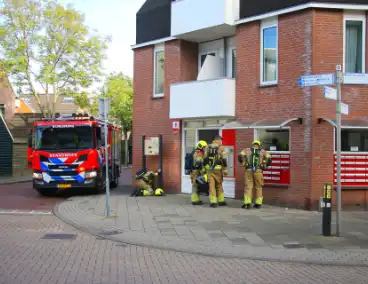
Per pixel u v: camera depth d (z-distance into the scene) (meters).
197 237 8.90
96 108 27.78
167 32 15.94
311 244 8.30
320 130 11.84
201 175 12.95
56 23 25.14
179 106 14.79
